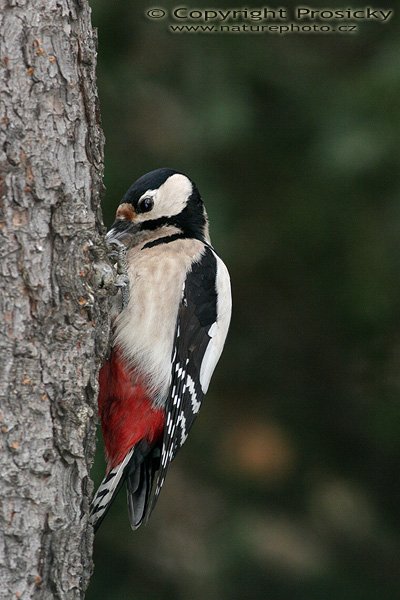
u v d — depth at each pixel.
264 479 12.90
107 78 12.30
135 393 7.80
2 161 6.01
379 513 13.18
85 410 6.19
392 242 12.56
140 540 12.09
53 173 6.16
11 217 6.02
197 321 8.16
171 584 12.03
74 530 6.08
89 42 6.48
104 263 6.48
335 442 13.38
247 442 12.97
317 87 12.74
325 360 13.41
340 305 12.90
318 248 12.77
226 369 13.23
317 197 12.62
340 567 12.57
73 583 6.06
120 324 7.76
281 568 12.25
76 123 6.31
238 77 12.59
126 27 12.30
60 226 6.18
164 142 12.33
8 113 6.03
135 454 7.97
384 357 13.20
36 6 6.13
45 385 6.03
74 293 6.21
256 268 12.91
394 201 12.34
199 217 8.77
